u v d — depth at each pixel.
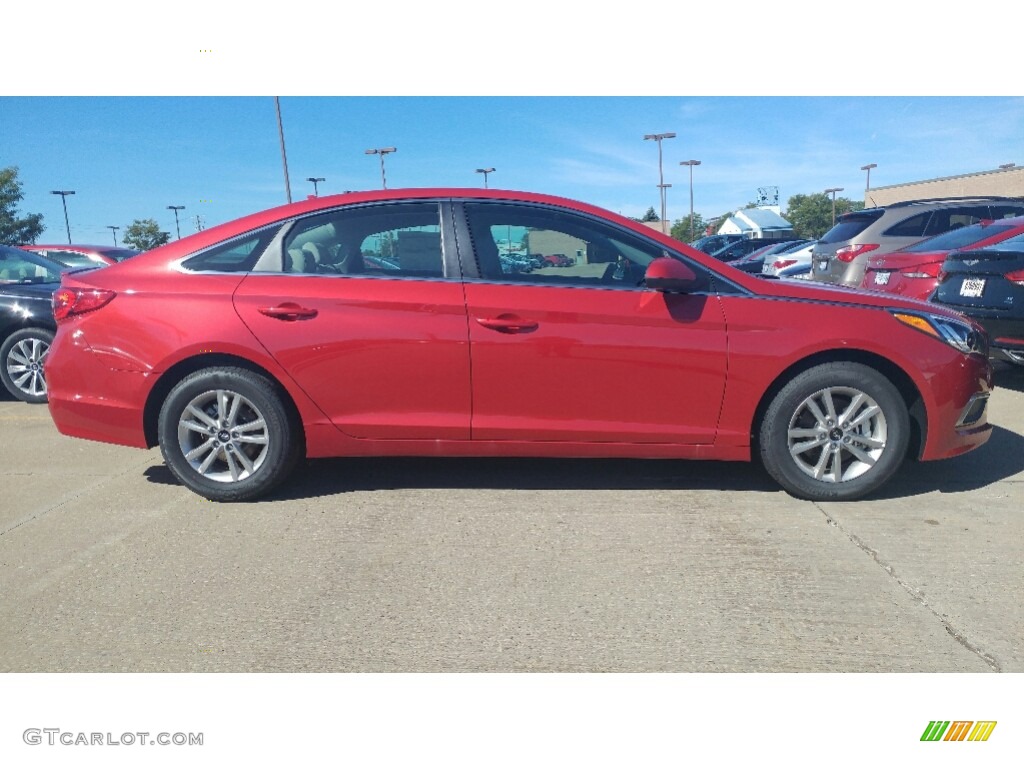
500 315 3.50
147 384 3.64
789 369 3.57
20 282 6.55
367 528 3.42
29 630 2.60
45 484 4.09
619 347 3.49
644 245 3.62
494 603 2.74
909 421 3.62
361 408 3.61
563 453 3.65
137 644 2.51
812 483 3.62
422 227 3.66
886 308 3.58
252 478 3.70
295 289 3.60
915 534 3.27
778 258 14.91
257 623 2.63
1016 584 2.82
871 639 2.49
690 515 3.52
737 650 2.45
